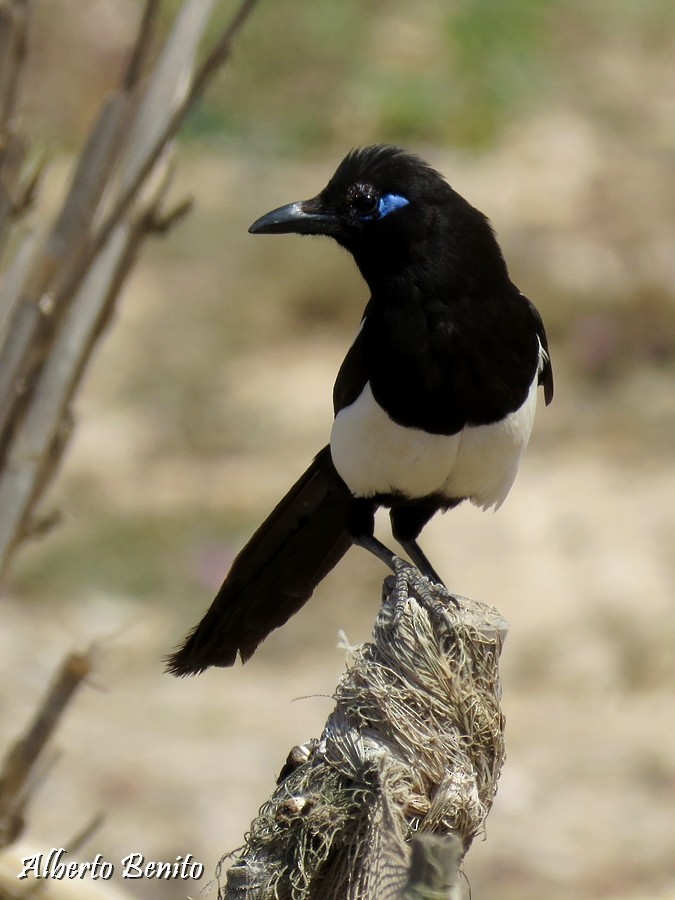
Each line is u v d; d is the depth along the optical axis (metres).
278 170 23.38
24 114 5.55
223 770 11.45
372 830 4.24
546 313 18.84
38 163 5.41
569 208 22.12
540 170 23.52
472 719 4.58
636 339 18.38
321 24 25.36
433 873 3.51
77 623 14.29
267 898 4.35
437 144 24.52
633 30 29.39
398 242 6.52
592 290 19.33
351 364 6.87
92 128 5.35
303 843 4.32
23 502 5.42
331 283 20.17
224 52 4.93
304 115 24.58
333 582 14.47
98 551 15.34
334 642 13.74
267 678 13.31
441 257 6.50
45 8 21.73
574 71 27.31
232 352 19.20
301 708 12.63
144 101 5.38
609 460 15.93
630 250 20.50
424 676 4.53
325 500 7.45
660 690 12.52
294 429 17.42
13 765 5.48
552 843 10.35
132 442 17.34
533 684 12.74
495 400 6.61
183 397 18.17
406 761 4.45
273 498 16.00
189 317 19.89
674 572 13.84
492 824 10.72
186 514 15.81
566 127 25.03
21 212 5.37
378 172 6.62
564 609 13.41
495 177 23.36
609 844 10.41
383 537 14.59
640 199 22.36
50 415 5.40
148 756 11.73
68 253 5.30
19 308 5.30
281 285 20.36
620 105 26.33
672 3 30.50
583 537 14.38
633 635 13.02
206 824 10.73
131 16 22.58
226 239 21.30
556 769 11.33
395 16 26.59
